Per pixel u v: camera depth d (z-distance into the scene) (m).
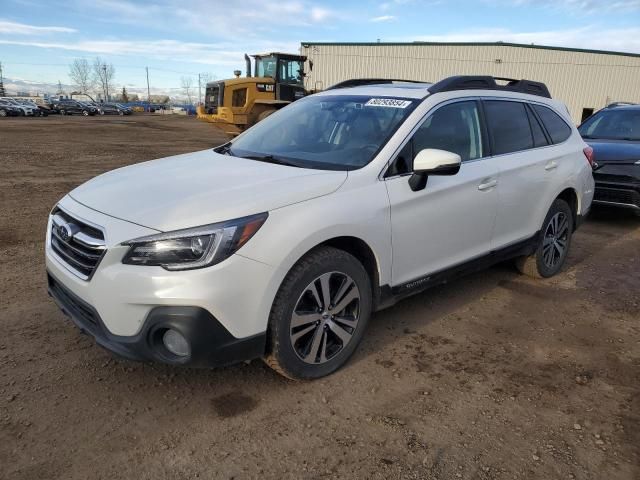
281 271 2.88
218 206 2.83
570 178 5.08
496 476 2.56
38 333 3.75
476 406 3.11
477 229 4.15
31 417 2.86
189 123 39.88
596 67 35.91
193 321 2.66
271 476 2.52
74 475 2.48
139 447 2.68
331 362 3.33
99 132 26.58
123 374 3.29
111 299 2.73
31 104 48.72
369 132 3.76
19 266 5.11
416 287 3.79
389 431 2.86
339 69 37.47
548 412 3.07
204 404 3.04
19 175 11.08
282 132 4.21
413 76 36.81
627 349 3.87
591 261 5.91
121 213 2.88
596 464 2.66
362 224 3.24
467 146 4.12
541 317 4.36
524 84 5.04
